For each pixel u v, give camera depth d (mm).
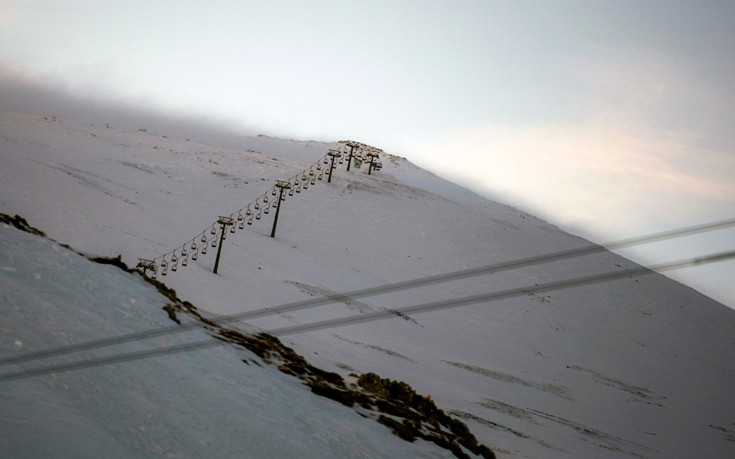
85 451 10969
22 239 22750
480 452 26312
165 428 15031
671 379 79688
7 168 69562
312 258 81875
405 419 24953
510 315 86438
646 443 46312
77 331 17328
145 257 56281
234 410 18234
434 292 85688
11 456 9711
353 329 56656
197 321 26094
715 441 54406
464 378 49844
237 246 75562
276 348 28578
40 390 13039
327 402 23766
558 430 40656
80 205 66562
